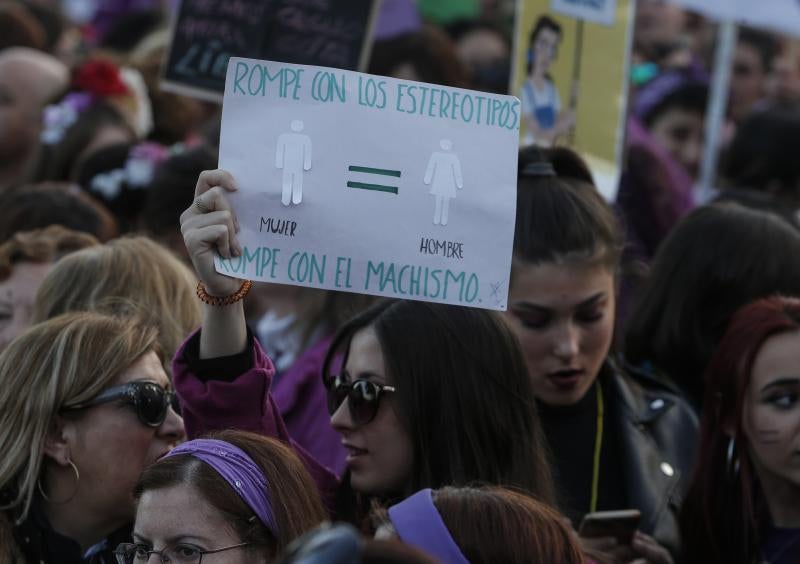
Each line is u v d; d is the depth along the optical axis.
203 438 8.09
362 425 9.08
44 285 10.72
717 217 12.23
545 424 10.88
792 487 10.17
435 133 8.41
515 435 9.14
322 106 8.32
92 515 8.81
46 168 18.19
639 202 16.28
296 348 13.12
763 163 18.80
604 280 10.67
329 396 9.47
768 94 25.08
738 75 25.03
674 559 10.58
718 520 10.40
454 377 9.04
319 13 13.72
